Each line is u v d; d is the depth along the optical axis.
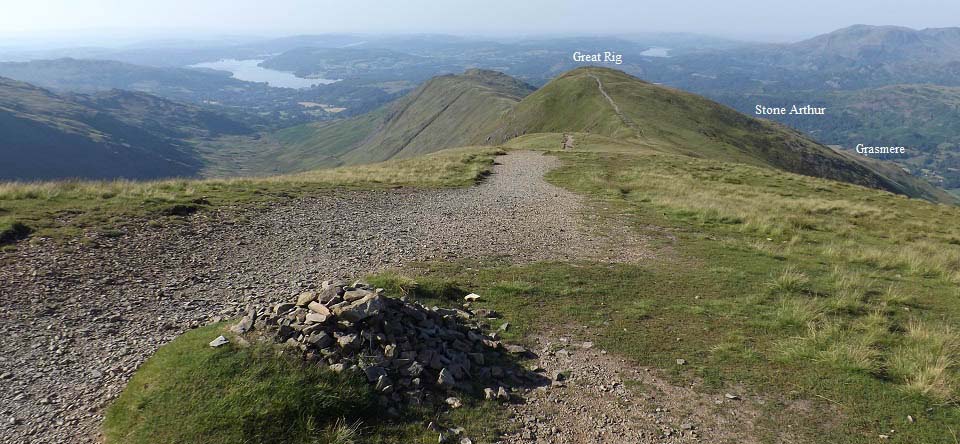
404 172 35.25
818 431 7.04
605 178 34.69
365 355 7.59
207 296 11.20
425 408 7.20
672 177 35.00
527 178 34.78
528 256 15.60
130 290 11.32
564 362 9.00
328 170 38.47
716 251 16.73
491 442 6.75
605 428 7.19
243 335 7.79
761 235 19.61
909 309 11.70
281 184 26.91
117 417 6.57
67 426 6.59
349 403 6.81
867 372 8.41
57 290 10.87
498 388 8.05
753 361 8.97
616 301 11.87
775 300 12.05
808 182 36.91
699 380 8.41
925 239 20.89
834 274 14.10
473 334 9.44
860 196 32.59
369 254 15.19
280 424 6.36
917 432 6.92
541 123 132.00
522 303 11.52
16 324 9.27
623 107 116.50
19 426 6.56
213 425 6.22
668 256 16.02
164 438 6.09
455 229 19.16
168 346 8.09
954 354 9.02
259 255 14.57
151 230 15.88
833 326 10.20
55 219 15.70
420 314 9.13
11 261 12.06
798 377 8.39
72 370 7.87
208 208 19.52
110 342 8.84
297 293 11.40
